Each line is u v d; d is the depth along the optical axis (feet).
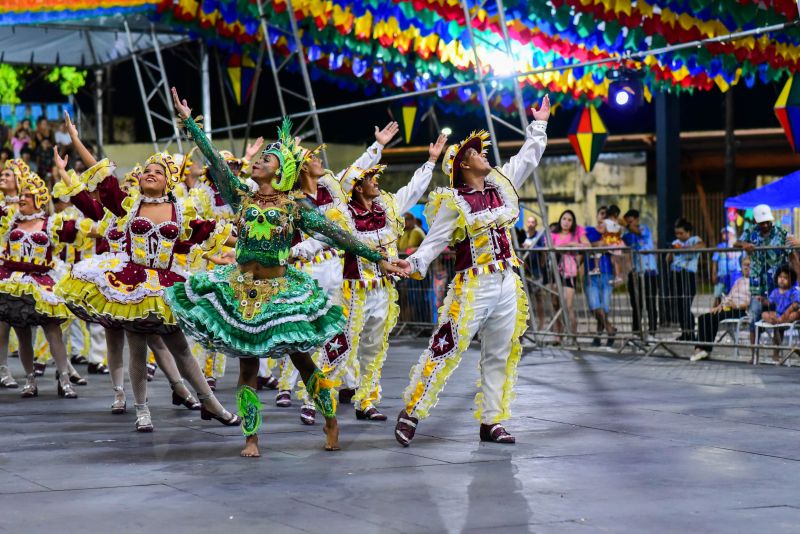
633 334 41.32
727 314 37.83
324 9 45.29
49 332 28.91
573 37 44.73
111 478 17.51
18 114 68.69
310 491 16.48
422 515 14.92
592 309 42.09
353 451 20.08
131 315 22.20
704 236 78.64
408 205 25.29
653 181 83.10
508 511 15.16
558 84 50.75
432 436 21.80
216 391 29.86
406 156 79.41
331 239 19.72
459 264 20.80
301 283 19.72
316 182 24.41
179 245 23.20
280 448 20.44
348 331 24.18
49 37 61.05
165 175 23.08
